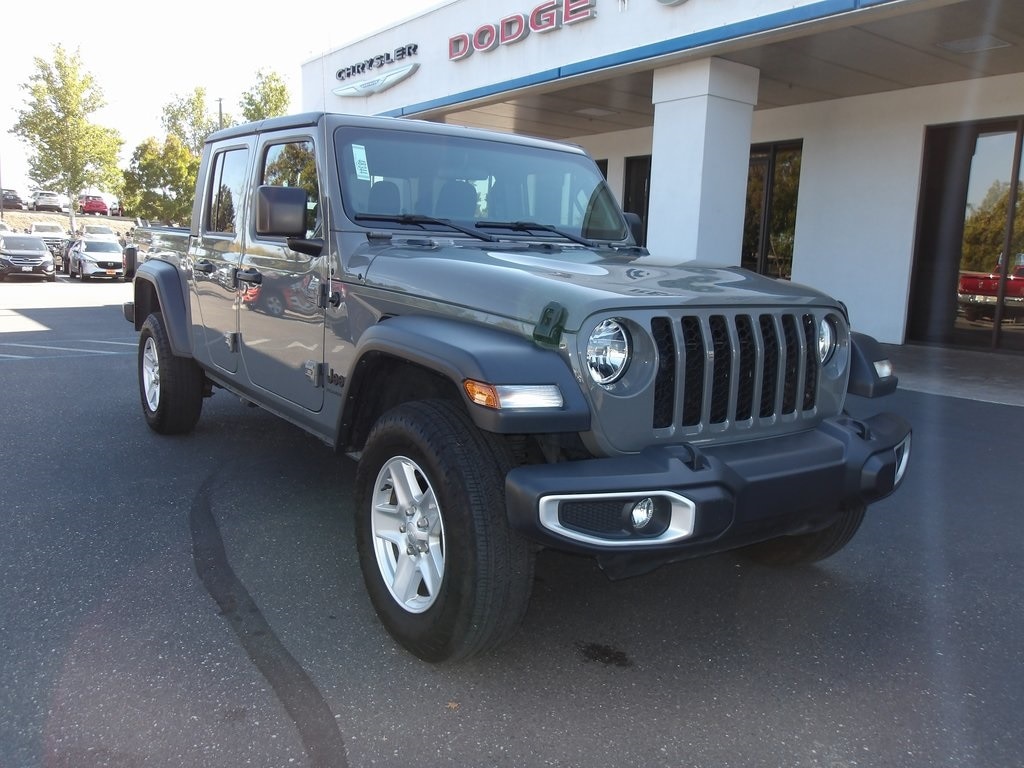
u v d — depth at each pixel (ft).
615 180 53.16
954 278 37.63
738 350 9.52
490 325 9.34
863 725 8.91
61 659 9.74
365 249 11.67
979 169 36.19
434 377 10.46
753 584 12.53
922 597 12.15
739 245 35.12
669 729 8.77
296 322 13.11
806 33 28.91
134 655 9.88
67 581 11.85
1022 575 12.98
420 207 12.91
